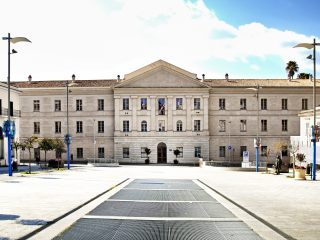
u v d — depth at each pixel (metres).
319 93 66.56
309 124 50.59
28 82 71.69
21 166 50.47
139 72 68.56
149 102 66.62
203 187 24.83
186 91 66.44
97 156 68.06
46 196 18.64
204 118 66.31
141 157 66.56
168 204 16.67
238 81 70.31
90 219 13.02
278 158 40.28
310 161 45.12
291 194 20.52
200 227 11.91
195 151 66.31
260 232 11.26
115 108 66.62
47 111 68.38
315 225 12.06
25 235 10.33
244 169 45.53
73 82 70.69
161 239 10.41
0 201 16.81
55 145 44.88
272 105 67.44
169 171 44.62
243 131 67.50
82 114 68.06
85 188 22.67
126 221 12.72
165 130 66.62
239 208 15.72
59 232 11.01
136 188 23.78
